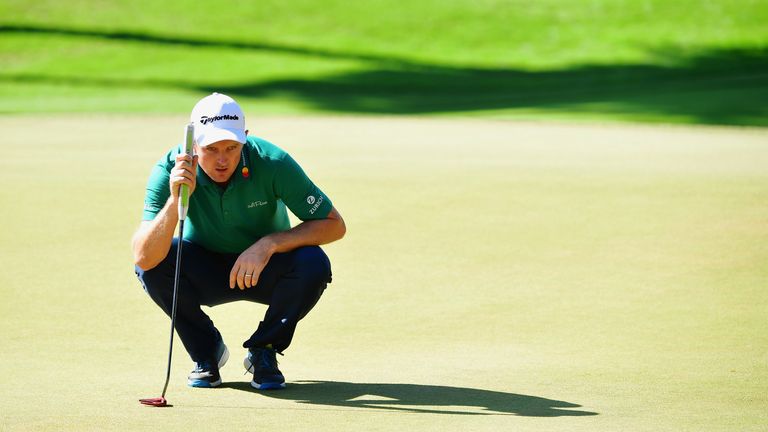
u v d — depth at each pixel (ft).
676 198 133.59
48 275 94.02
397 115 289.53
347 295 87.56
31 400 58.85
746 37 521.65
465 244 108.06
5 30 501.97
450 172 159.53
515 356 69.67
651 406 57.82
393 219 121.49
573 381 63.41
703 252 103.09
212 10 550.36
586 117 270.05
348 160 175.94
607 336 74.59
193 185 58.34
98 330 76.23
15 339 73.31
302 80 412.98
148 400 58.23
